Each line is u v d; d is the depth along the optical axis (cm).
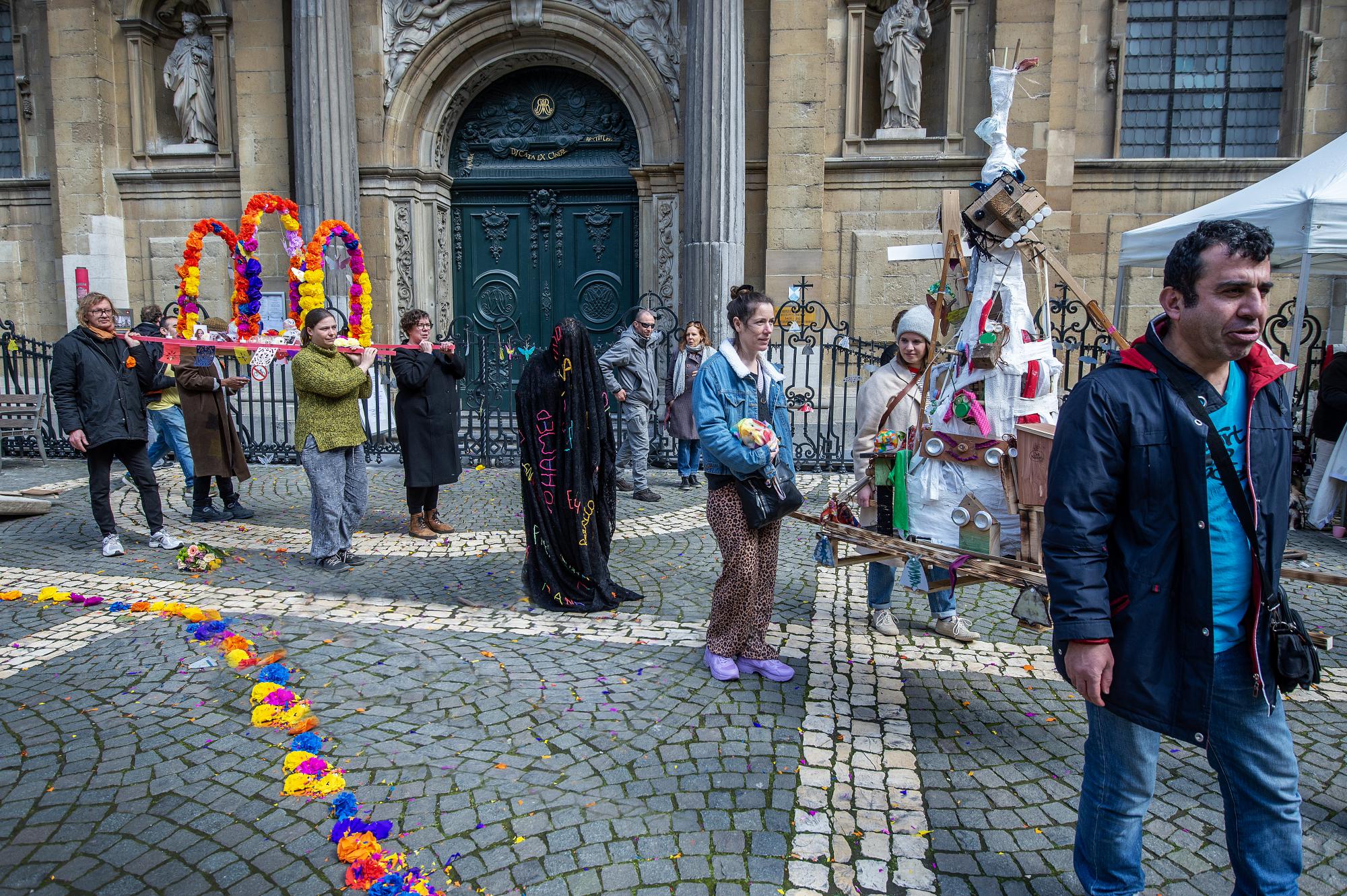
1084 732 342
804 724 343
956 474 347
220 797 287
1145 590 199
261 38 1229
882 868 254
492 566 564
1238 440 200
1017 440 318
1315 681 202
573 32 1207
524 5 1198
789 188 1166
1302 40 1212
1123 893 226
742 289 383
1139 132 1290
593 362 470
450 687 372
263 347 587
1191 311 191
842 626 456
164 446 810
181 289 617
